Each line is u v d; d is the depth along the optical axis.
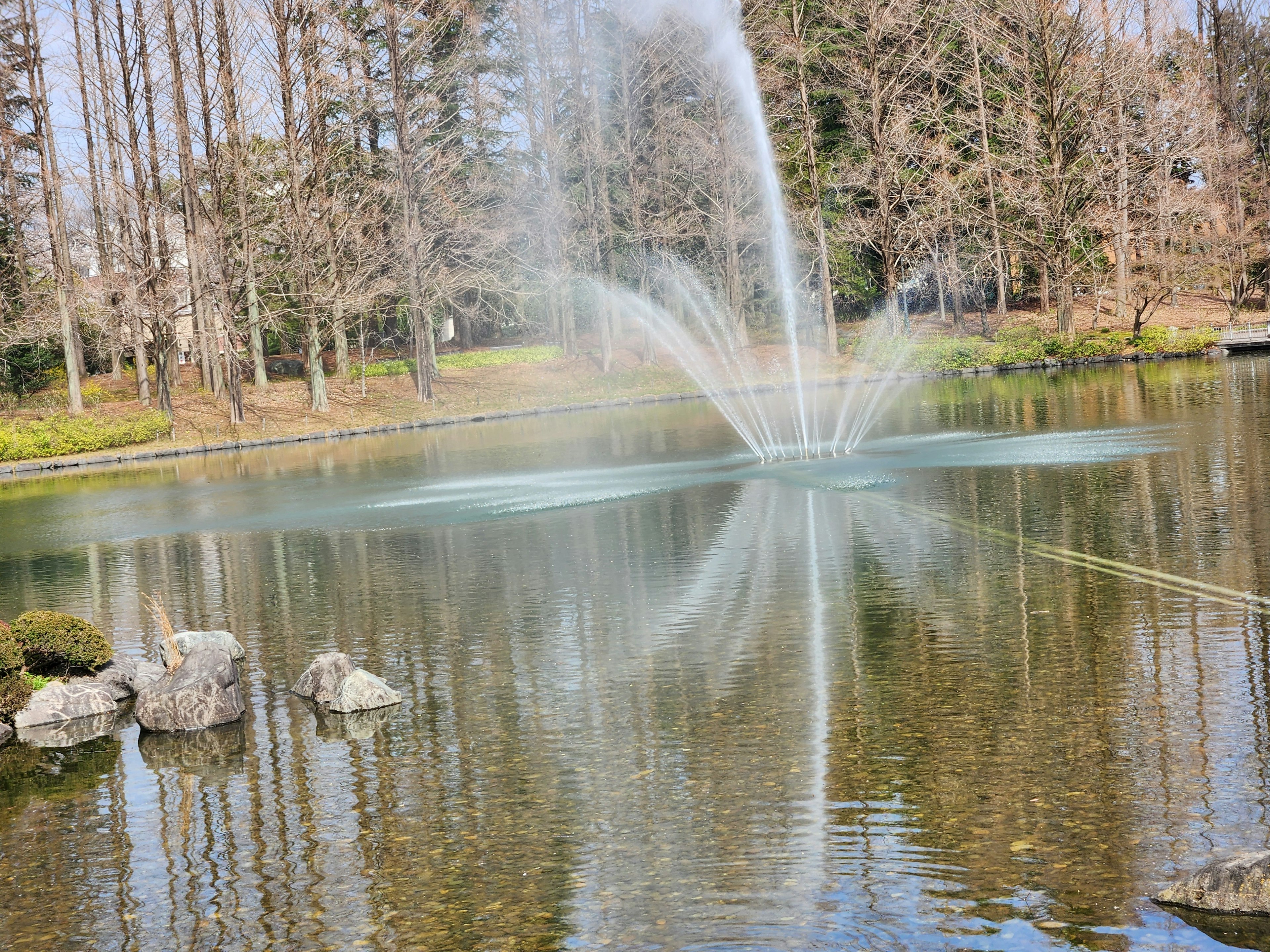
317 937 5.55
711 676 9.42
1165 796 6.32
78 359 55.22
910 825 6.24
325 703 9.66
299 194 48.72
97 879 6.52
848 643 10.07
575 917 5.53
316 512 22.02
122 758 8.77
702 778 7.19
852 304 68.38
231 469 33.97
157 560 17.84
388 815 7.05
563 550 15.90
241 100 47.56
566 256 58.69
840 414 36.38
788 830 6.30
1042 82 59.84
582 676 9.73
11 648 10.23
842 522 16.47
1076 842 5.87
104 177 47.28
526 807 6.99
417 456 32.97
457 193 55.94
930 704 8.23
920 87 62.03
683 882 5.80
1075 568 12.20
